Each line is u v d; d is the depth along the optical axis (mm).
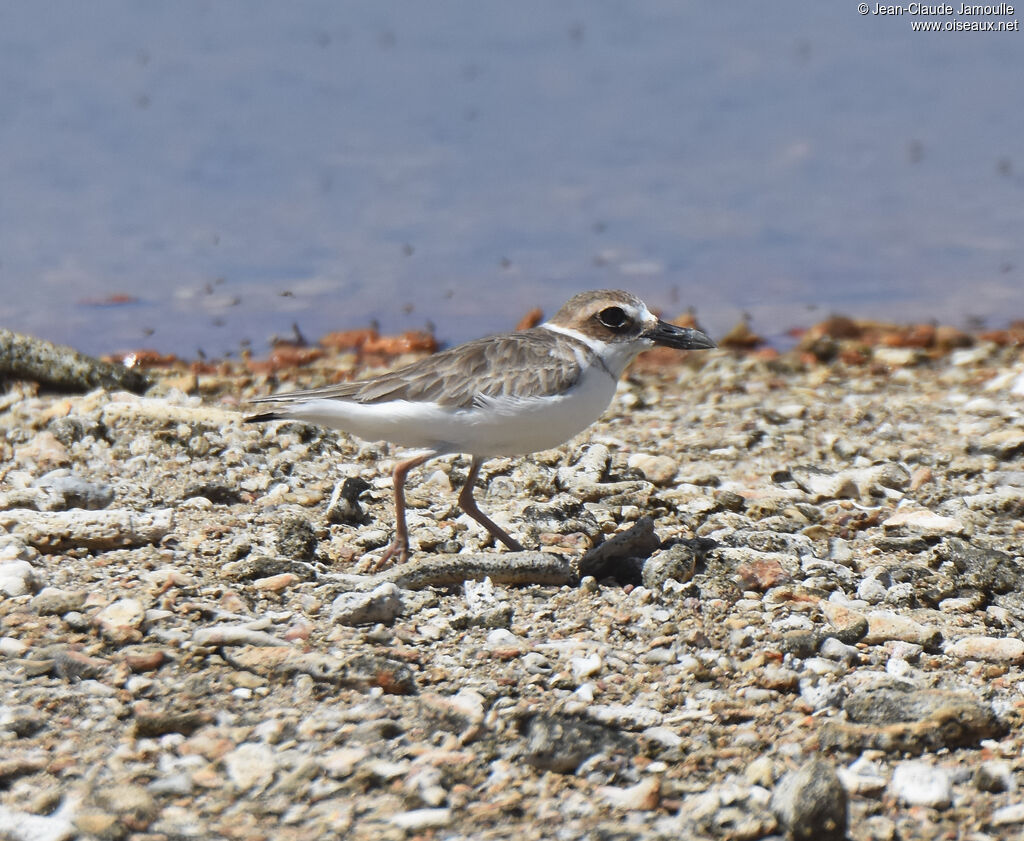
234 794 6984
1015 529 11492
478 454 9859
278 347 19641
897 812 7090
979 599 9781
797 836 6727
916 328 20625
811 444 14070
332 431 13211
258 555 9617
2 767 7047
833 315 21172
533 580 9617
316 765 7195
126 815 6727
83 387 14883
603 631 8914
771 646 8703
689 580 9578
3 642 8195
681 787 7227
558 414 9617
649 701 8047
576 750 7324
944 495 12297
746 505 11734
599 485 11797
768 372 18547
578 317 10039
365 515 10953
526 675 8227
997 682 8484
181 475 11852
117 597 8789
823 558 10539
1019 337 20047
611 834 6738
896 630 8992
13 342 14664
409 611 8984
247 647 8195
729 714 7891
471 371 9500
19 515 9789
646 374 18672
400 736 7520
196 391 15977
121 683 7848
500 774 7270
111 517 9820
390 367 18375
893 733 7613
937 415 15289
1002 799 7207
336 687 7945
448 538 10516
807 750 7590
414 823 6789
